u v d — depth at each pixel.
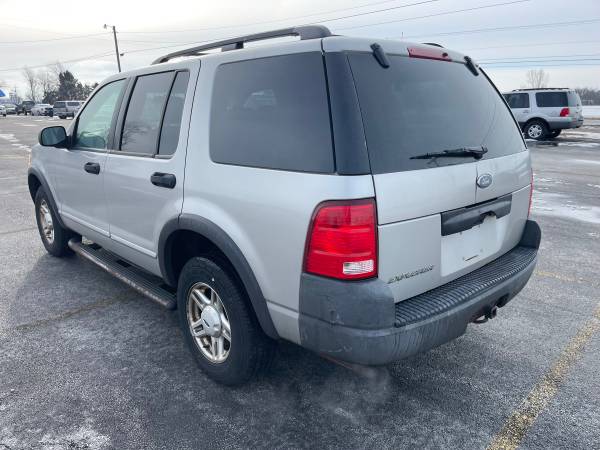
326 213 2.12
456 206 2.49
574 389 2.97
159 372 3.17
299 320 2.34
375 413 2.76
